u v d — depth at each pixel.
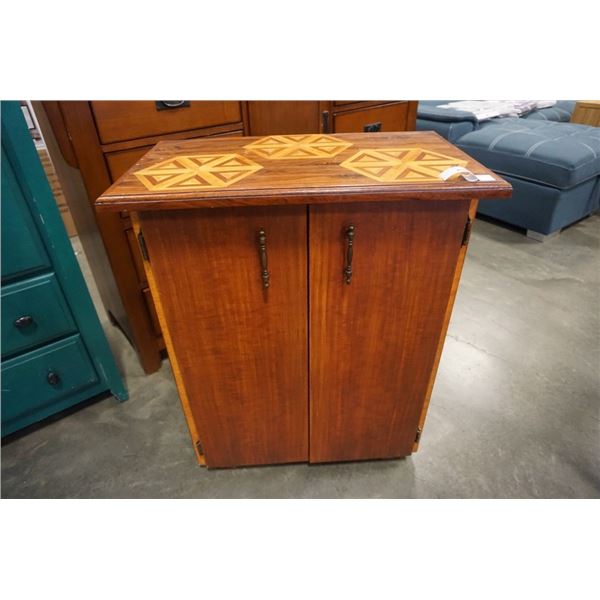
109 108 1.16
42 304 1.21
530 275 2.18
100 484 1.25
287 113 1.48
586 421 1.41
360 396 1.08
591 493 1.19
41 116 1.37
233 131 1.40
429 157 0.92
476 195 0.76
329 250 0.83
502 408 1.46
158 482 1.25
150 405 1.51
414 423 1.16
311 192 0.74
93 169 1.20
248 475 1.26
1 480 1.26
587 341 1.75
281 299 0.90
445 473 1.25
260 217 0.79
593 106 3.19
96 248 1.48
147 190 0.76
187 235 0.80
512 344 1.74
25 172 1.05
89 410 1.50
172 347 0.95
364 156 0.93
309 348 0.98
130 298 1.46
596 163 2.28
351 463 1.28
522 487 1.21
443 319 0.95
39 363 1.28
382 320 0.94
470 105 3.01
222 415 1.09
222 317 0.91
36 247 1.14
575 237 2.54
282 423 1.13
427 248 0.85
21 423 1.34
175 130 1.29
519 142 2.40
